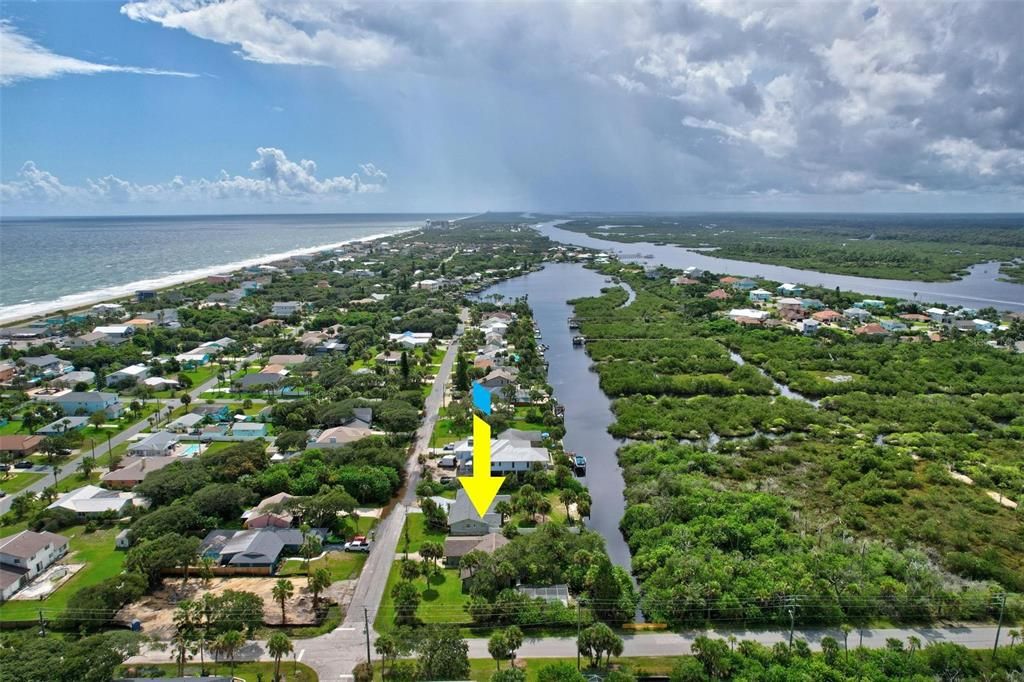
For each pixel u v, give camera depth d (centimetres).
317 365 18812
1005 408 15250
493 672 6625
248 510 10238
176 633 7194
